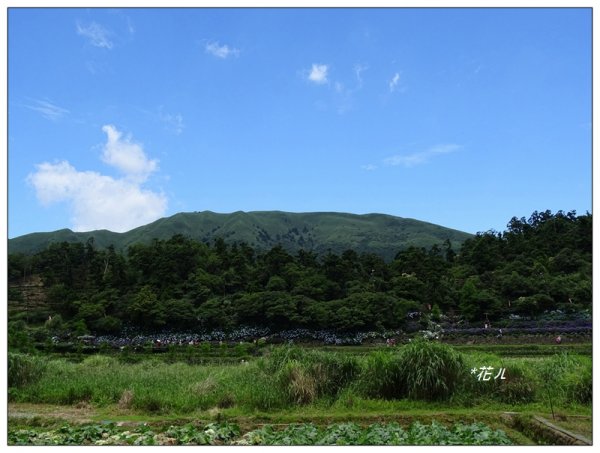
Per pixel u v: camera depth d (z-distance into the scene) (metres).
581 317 41.06
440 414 11.60
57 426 11.55
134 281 53.19
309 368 13.85
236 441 9.44
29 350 29.06
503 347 31.03
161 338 43.84
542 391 13.12
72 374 17.83
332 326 42.28
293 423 11.20
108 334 45.28
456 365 13.14
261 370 15.33
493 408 12.38
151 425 11.31
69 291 51.62
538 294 44.22
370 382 13.54
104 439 9.77
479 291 46.00
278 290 50.06
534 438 10.14
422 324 42.88
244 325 45.78
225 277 53.97
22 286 55.59
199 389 14.32
